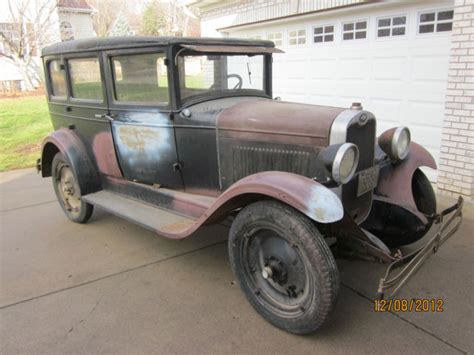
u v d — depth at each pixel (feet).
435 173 17.34
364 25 19.75
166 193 11.89
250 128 9.90
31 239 14.02
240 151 10.23
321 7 21.42
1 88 51.78
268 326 8.94
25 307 9.98
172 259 12.21
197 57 11.09
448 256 11.43
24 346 8.59
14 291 10.71
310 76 23.43
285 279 8.59
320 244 7.70
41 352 8.39
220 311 9.54
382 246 8.86
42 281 11.18
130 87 11.81
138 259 12.28
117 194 13.76
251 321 9.14
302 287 8.38
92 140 13.75
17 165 24.75
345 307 9.46
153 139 11.67
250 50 11.60
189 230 9.87
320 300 7.73
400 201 10.75
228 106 10.94
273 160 9.71
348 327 8.77
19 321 9.43
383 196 11.02
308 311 8.04
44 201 18.11
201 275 11.21
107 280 11.12
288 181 8.06
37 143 29.43
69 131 14.60
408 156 11.31
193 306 9.78
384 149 10.83
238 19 28.53
